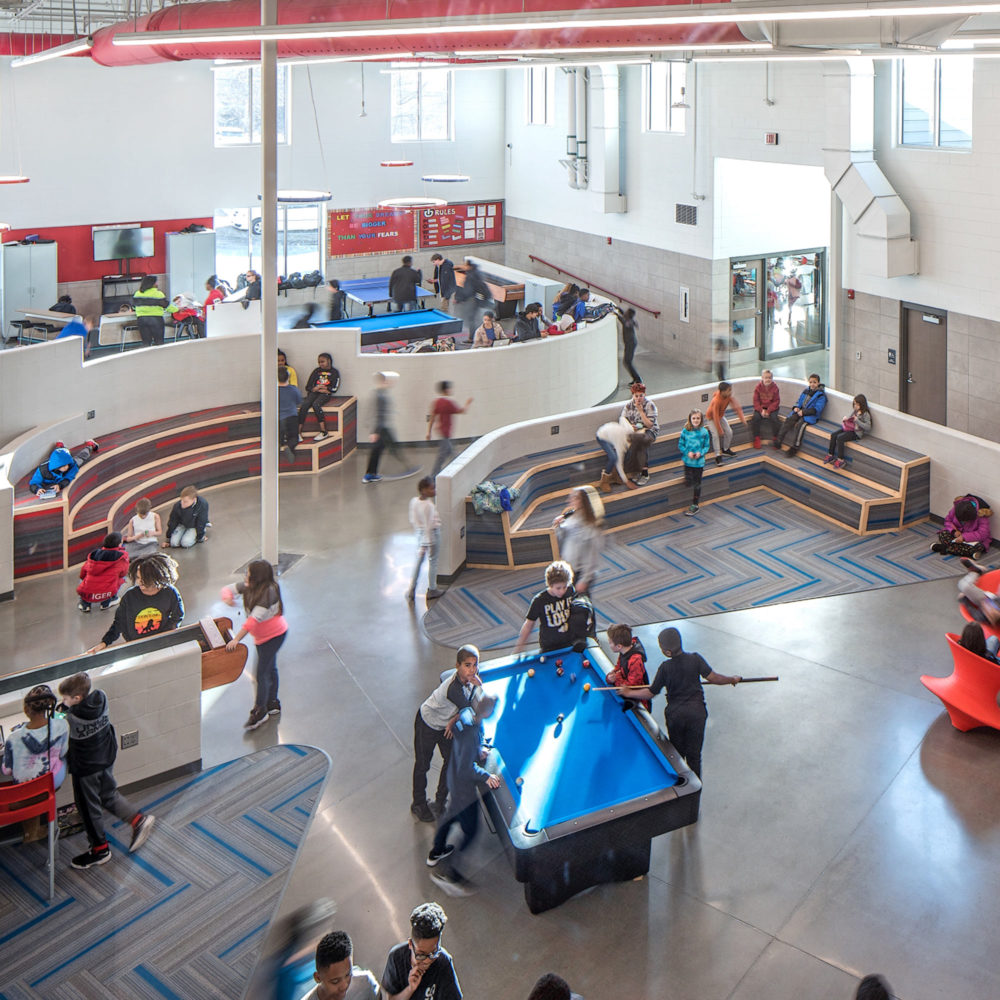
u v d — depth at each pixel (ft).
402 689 30.07
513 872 22.08
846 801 24.95
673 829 20.62
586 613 26.08
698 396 46.57
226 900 21.81
